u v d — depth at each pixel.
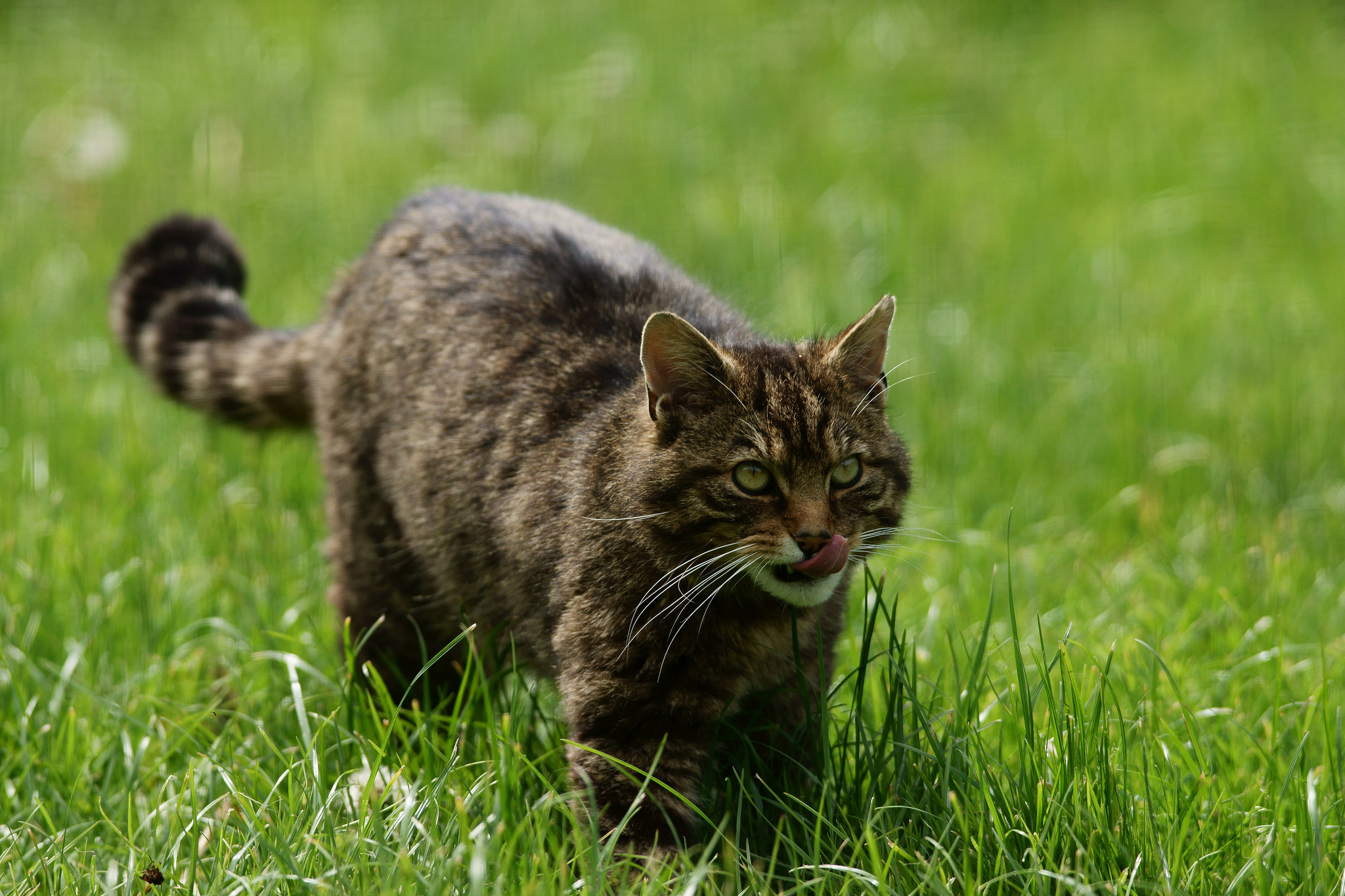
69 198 16.91
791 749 7.37
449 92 19.86
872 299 14.40
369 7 22.28
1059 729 6.80
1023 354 13.54
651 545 6.83
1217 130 18.81
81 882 6.39
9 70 20.44
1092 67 20.77
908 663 8.48
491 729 7.28
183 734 7.63
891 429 7.36
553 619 7.21
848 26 21.62
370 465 8.45
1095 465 11.85
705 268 15.12
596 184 17.59
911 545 10.20
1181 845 6.54
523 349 7.86
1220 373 13.22
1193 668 8.46
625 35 21.42
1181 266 15.66
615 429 7.12
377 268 8.76
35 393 12.28
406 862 5.94
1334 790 7.05
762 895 6.09
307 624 9.41
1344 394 12.83
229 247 10.75
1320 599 9.53
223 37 21.30
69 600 9.10
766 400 6.86
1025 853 6.42
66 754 7.60
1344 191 17.36
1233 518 10.51
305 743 7.11
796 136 18.81
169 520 10.38
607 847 6.27
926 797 6.86
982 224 16.59
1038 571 9.84
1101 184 17.66
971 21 22.17
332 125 18.91
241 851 6.35
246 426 10.02
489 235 8.54
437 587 8.21
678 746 6.95
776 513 6.76
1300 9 22.22
